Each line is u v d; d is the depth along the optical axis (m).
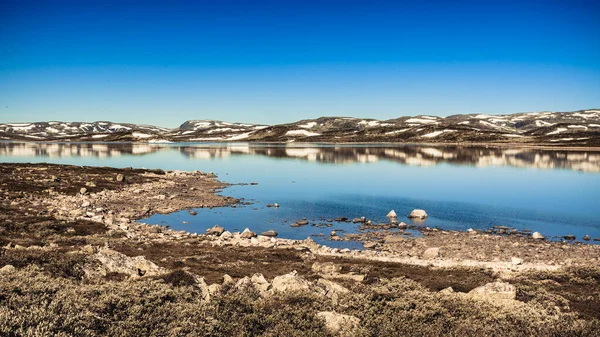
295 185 66.50
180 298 12.01
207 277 17.34
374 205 49.38
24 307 9.24
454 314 12.35
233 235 33.25
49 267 14.59
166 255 23.28
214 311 11.34
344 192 59.06
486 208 47.22
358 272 19.94
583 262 26.78
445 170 89.56
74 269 14.98
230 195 56.69
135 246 25.41
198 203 49.81
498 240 33.06
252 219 41.72
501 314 12.21
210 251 25.83
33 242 22.12
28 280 11.59
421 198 53.88
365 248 31.22
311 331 10.68
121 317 10.05
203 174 81.62
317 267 20.69
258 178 76.50
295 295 13.34
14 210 34.88
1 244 20.64
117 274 15.55
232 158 133.50
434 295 14.16
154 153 165.88
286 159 126.56
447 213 44.72
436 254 28.05
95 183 58.31
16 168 66.81
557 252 29.39
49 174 63.19
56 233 27.45
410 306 12.82
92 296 11.08
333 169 93.31
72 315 9.37
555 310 12.98
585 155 137.25
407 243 32.28
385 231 36.81
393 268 22.09
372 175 80.38
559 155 137.75
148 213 43.50
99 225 32.09
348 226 38.91
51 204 41.97
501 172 85.00
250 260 23.56
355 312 12.20
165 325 10.05
